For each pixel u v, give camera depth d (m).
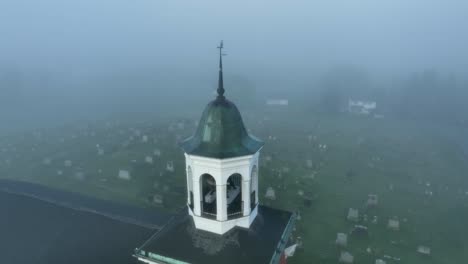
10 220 19.84
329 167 51.62
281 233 14.60
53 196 22.09
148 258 13.68
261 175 47.53
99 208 20.67
